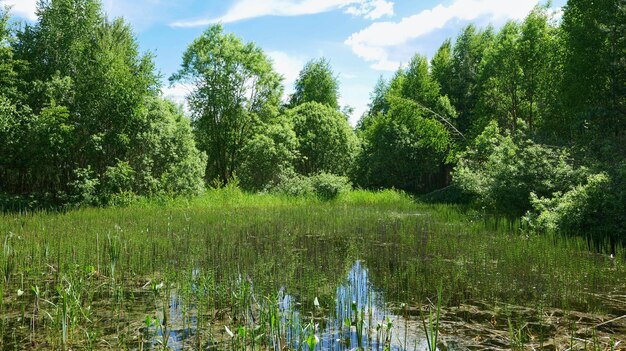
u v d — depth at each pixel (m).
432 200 24.91
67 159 20.41
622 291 6.83
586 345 4.72
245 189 29.19
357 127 60.97
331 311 5.79
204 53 33.44
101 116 20.97
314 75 50.75
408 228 13.34
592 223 11.15
